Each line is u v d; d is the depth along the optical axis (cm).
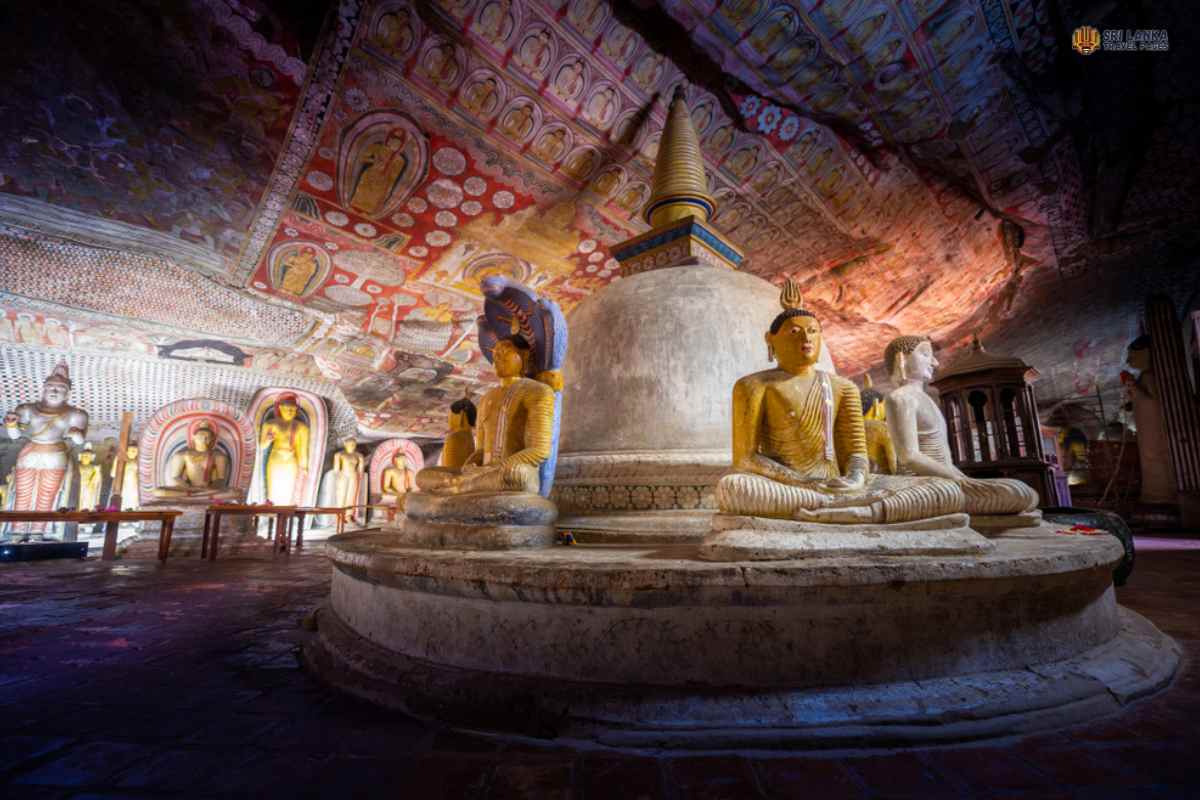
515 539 344
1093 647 290
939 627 252
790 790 188
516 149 995
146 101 815
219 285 1200
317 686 307
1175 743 216
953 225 1385
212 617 509
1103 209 1367
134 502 1591
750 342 485
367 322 1373
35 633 443
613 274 1359
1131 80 1034
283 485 1653
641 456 438
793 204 1223
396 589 316
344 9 737
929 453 487
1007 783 189
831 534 269
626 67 920
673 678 245
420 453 2019
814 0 849
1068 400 2544
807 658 243
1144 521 1599
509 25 815
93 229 1016
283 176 962
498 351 440
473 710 247
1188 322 1761
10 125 816
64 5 684
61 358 1367
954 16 901
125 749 226
